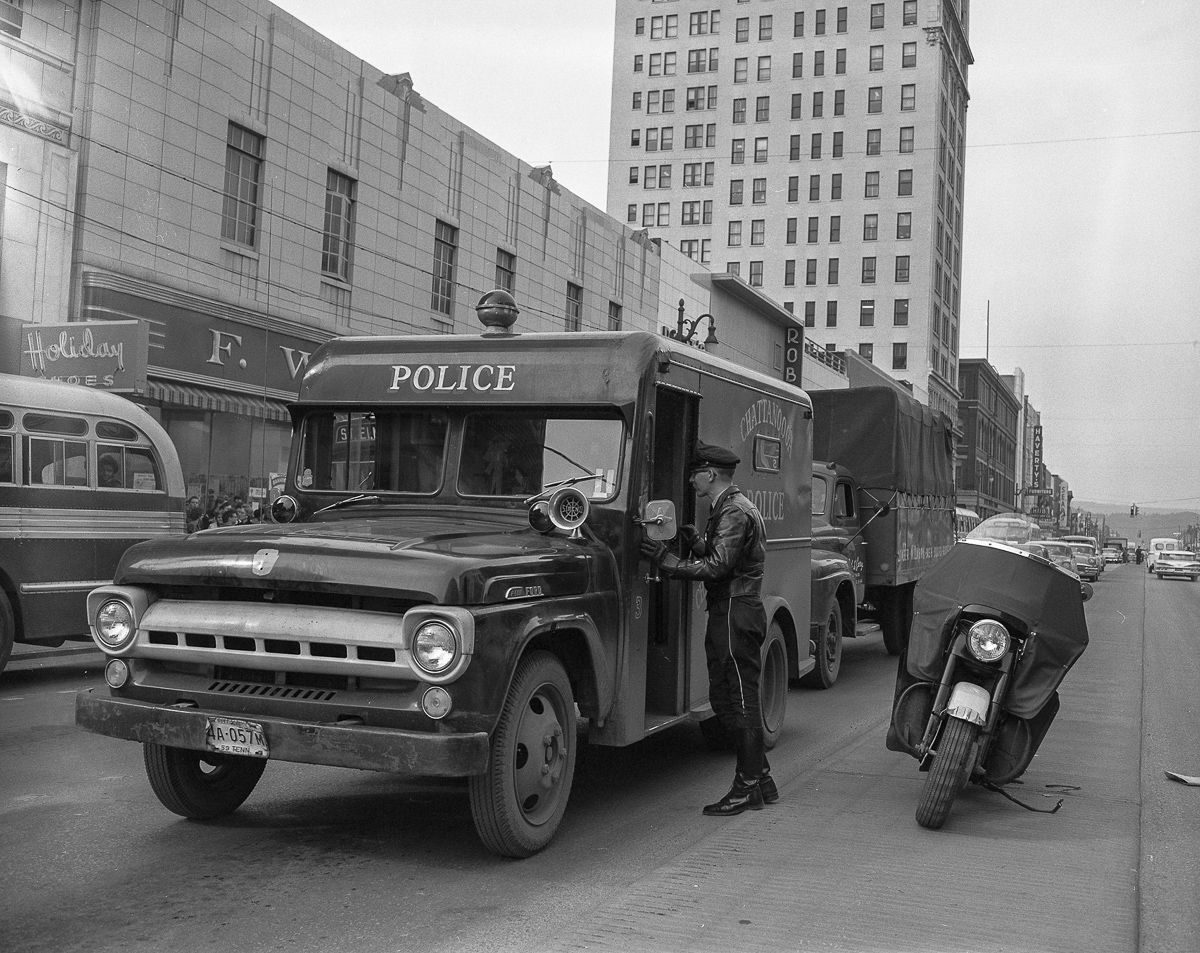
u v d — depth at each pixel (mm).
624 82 87938
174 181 17281
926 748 6148
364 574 4484
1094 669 13773
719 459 6023
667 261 34344
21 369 14969
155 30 16828
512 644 4652
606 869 4965
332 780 6582
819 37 83250
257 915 4242
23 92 15000
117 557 10469
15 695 9562
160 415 17203
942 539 16641
